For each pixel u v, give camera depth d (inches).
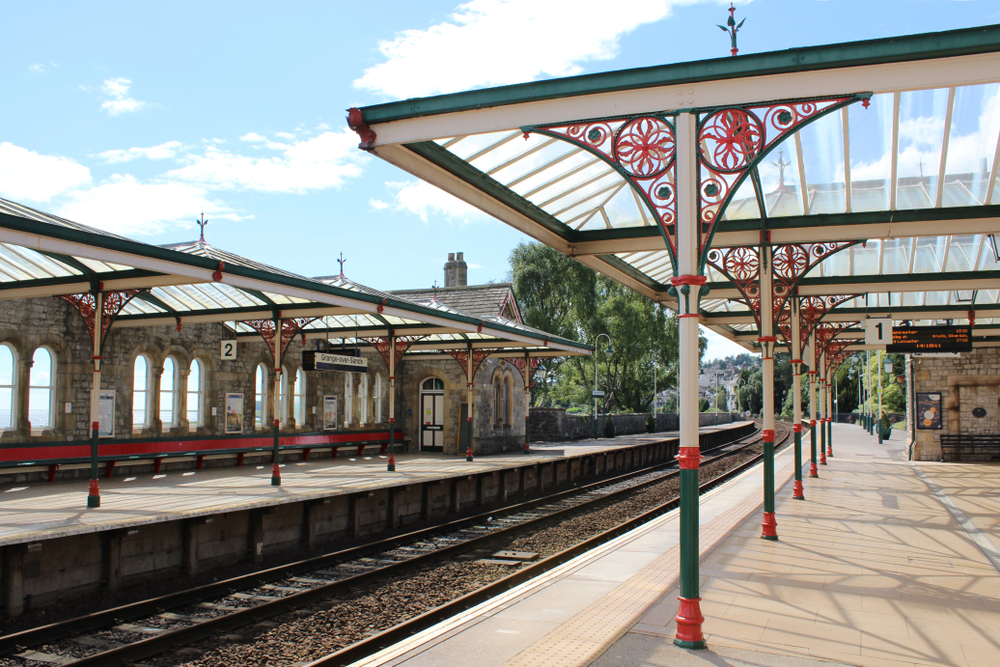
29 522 364.2
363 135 269.9
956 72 222.8
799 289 564.4
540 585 292.7
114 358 602.9
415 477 614.5
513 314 1178.6
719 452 1350.9
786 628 234.2
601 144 248.2
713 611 254.7
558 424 1460.4
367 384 959.6
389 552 468.8
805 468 856.9
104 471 581.0
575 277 1775.3
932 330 632.4
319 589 346.9
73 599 351.6
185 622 311.9
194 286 543.2
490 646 217.0
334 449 855.1
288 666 257.0
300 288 485.7
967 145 336.5
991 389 941.2
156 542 398.6
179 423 667.4
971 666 198.7
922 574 311.1
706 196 238.2
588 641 221.1
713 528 429.4
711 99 237.8
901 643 219.1
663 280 584.4
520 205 357.4
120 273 430.9
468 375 877.8
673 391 2539.4
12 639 272.7
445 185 308.2
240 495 478.6
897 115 321.1
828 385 1035.3
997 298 679.1
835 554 354.9
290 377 807.1
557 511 624.4
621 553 357.4
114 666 255.9
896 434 1763.0
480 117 259.8
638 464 1218.0
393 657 207.8
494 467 733.9
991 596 274.7
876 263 531.8
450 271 1381.6
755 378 3941.9
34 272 448.1
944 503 543.5
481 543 488.7
